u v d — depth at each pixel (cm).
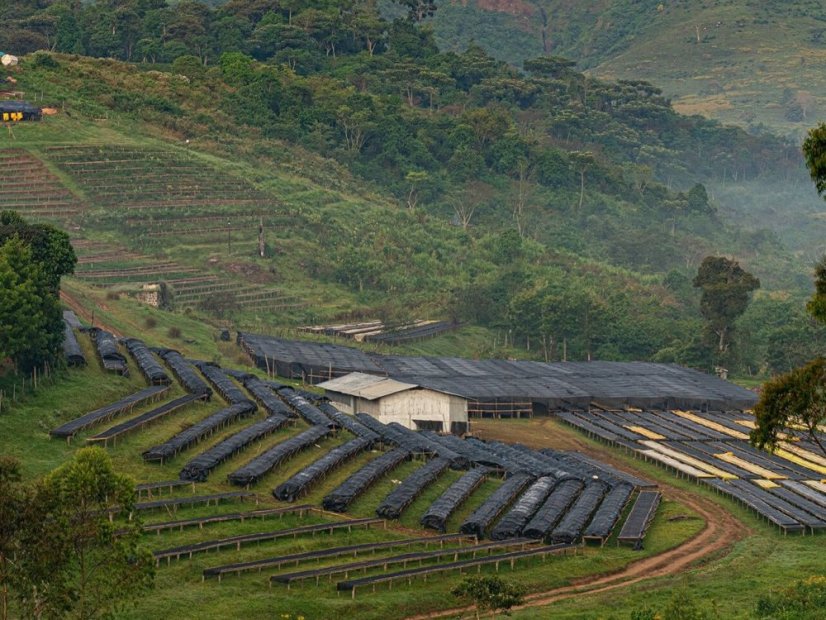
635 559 12888
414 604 10831
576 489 14800
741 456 17475
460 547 12494
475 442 17062
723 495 15625
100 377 16562
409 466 15275
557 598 11494
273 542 11944
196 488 13212
